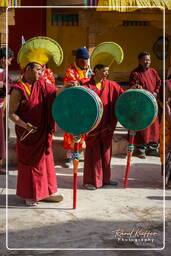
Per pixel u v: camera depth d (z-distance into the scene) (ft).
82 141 29.43
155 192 25.41
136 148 32.71
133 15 34.78
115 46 24.44
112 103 25.43
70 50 51.85
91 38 34.96
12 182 26.58
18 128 22.34
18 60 22.52
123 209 22.63
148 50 53.16
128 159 25.84
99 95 25.03
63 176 28.02
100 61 24.85
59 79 50.03
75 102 21.75
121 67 52.65
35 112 21.97
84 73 28.66
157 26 35.53
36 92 21.97
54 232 19.69
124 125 25.41
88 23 34.78
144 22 48.98
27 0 50.65
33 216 21.45
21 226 20.24
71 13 48.67
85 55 28.12
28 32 51.52
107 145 25.80
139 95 25.08
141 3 33.86
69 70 28.53
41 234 19.44
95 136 25.22
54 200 23.38
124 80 51.98
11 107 21.77
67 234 19.51
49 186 23.25
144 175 28.53
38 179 22.66
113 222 20.94
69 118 21.86
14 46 51.62
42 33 51.42
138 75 32.30
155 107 25.16
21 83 21.85
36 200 22.63
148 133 32.35
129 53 52.85
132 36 52.70
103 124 25.16
